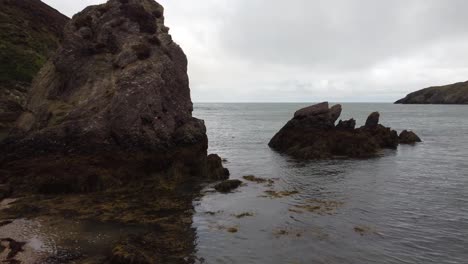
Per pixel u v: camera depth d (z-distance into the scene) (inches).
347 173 1462.8
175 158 1334.9
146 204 1002.7
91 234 778.2
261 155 1942.7
